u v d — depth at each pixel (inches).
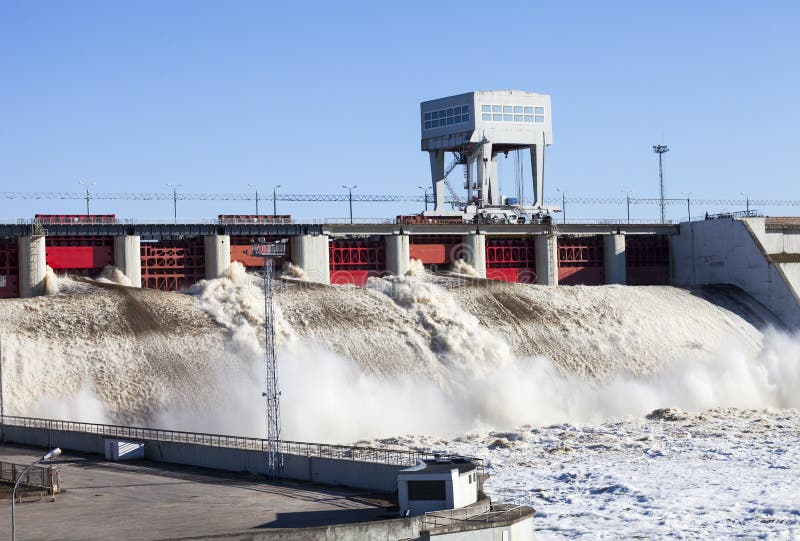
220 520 2310.5
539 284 6752.0
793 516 3097.9
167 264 5989.2
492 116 6998.0
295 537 2065.7
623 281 7190.0
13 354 4503.0
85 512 2397.9
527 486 3565.5
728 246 7017.7
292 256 6186.0
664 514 3149.6
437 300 5664.4
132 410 4434.1
